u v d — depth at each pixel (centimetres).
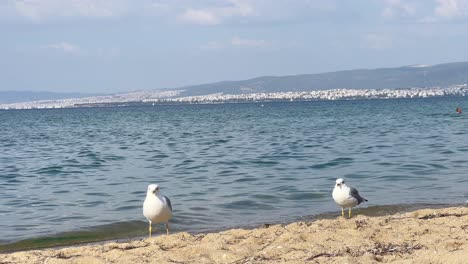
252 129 5878
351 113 9619
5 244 1423
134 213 1731
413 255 988
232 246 1105
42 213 1777
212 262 998
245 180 2308
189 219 1617
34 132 6469
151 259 1041
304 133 5016
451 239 1088
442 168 2467
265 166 2734
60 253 1146
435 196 1838
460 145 3416
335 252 1026
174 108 18875
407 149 3303
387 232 1177
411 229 1191
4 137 5631
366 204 1738
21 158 3478
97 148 4069
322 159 2928
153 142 4503
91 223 1617
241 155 3256
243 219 1606
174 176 2488
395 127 5472
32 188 2277
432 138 4016
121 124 8044
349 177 2297
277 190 2042
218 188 2122
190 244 1148
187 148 3850
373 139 4100
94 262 1034
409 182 2130
